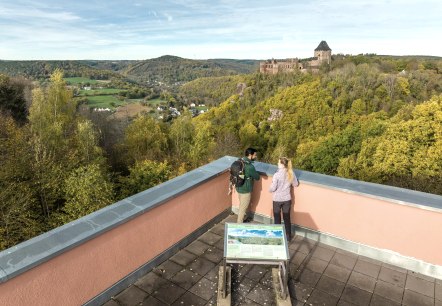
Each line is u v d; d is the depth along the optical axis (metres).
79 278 3.18
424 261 4.00
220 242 4.81
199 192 4.79
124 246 3.65
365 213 4.30
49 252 2.80
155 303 3.57
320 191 4.61
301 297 3.69
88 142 33.38
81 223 3.35
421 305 3.57
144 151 43.84
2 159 23.55
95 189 23.12
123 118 55.09
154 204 3.86
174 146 49.47
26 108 46.44
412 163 25.19
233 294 3.73
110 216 3.52
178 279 3.97
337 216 4.55
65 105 40.41
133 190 32.25
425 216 3.87
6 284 2.54
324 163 36.78
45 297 2.88
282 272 3.83
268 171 5.17
